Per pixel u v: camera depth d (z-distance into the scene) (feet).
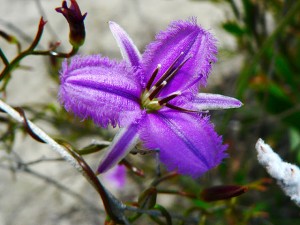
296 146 0.33
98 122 0.17
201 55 0.19
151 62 0.19
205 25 0.43
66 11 0.18
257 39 0.35
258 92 0.35
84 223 0.35
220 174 0.32
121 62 0.18
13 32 0.42
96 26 0.43
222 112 0.35
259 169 0.36
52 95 0.38
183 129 0.18
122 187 0.35
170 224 0.19
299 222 0.33
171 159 0.17
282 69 0.34
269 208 0.34
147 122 0.18
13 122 0.25
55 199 0.36
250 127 0.36
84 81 0.17
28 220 0.36
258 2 0.35
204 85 0.19
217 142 0.17
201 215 0.25
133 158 0.34
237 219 0.28
